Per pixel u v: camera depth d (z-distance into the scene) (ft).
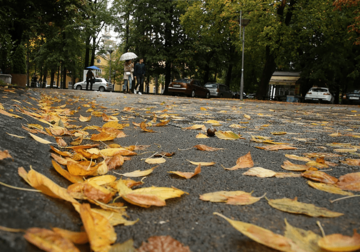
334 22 66.49
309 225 3.26
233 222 2.67
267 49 73.51
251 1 63.05
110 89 102.53
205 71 104.17
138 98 39.52
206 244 2.84
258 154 7.16
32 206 2.96
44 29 50.78
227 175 5.23
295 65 92.84
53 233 2.08
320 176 4.90
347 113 25.98
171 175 5.22
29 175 3.27
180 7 88.58
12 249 2.09
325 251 2.45
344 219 3.45
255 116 18.94
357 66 85.25
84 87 99.60
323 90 79.92
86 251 2.42
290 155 6.92
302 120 17.29
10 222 2.50
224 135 9.34
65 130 9.03
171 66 102.63
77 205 2.91
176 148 7.68
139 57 93.35
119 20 107.65
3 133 5.54
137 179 4.95
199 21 79.25
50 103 20.52
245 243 2.88
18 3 44.57
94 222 2.53
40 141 6.28
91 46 112.98
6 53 40.01
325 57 80.84
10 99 13.85
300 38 75.20
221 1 69.62
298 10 66.08
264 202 3.96
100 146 7.55
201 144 8.28
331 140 9.80
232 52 102.94
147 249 2.34
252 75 121.90
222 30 83.05
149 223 3.27
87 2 53.21
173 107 24.82
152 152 7.11
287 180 4.96
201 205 3.82
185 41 93.25
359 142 9.51
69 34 101.50
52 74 116.37
